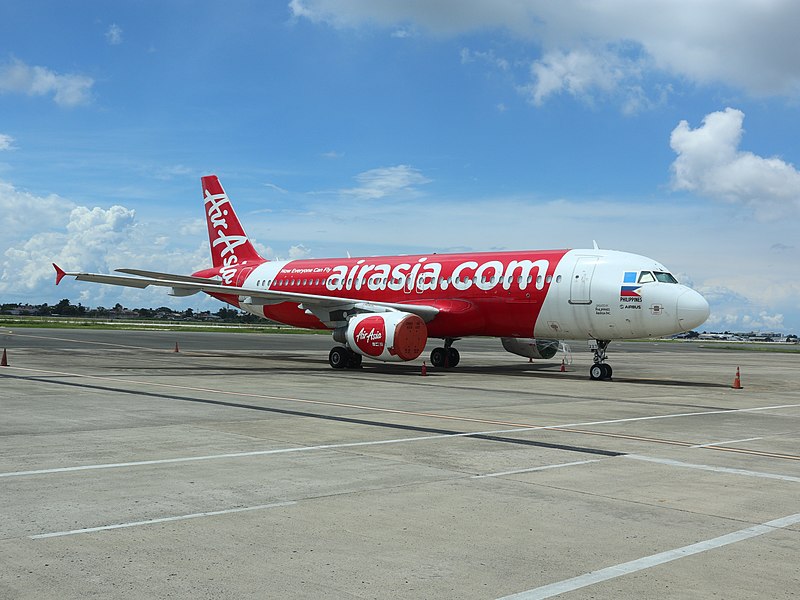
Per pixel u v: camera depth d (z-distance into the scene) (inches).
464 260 1085.8
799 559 235.6
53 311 6328.7
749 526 273.1
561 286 969.5
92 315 6343.5
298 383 836.6
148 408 583.8
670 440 477.4
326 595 200.2
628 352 2235.5
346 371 1045.8
